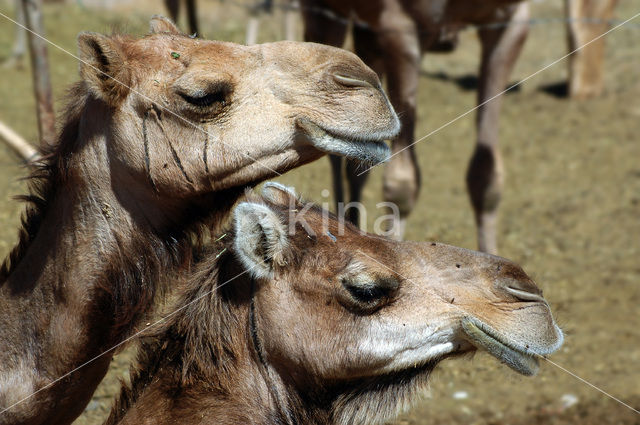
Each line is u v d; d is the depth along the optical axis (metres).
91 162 13.52
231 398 12.23
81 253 13.49
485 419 19.02
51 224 13.80
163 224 13.73
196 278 12.69
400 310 12.19
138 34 15.39
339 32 24.81
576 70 42.62
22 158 18.30
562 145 38.31
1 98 35.59
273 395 12.45
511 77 46.03
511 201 33.31
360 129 13.23
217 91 13.16
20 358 13.78
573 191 33.94
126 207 13.56
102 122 13.45
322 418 12.71
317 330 12.24
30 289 13.80
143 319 13.90
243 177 13.38
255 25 37.12
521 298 12.17
